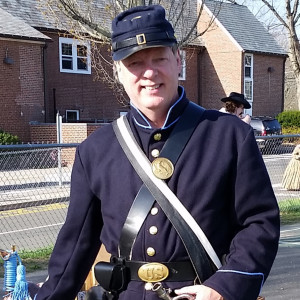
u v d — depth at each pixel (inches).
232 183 73.8
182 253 72.4
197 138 75.3
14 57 818.8
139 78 76.0
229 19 1200.8
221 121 76.5
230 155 73.6
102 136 81.1
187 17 399.5
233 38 1153.4
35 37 831.7
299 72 984.3
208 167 73.2
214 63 1179.3
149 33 74.0
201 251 71.6
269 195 73.0
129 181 75.4
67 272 81.4
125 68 76.9
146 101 76.0
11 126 816.3
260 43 1214.3
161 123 78.5
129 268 74.4
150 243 72.7
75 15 320.8
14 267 133.2
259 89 1214.3
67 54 938.1
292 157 421.1
